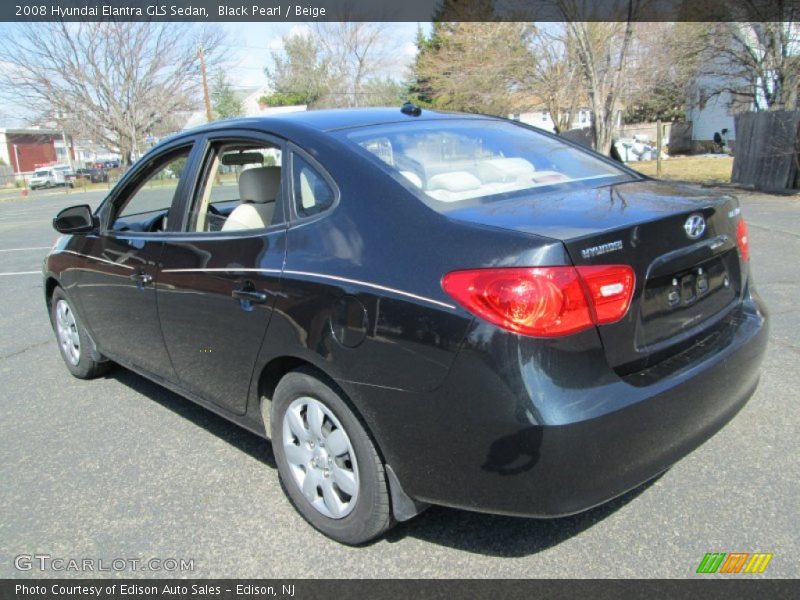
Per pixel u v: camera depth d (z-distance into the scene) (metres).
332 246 2.60
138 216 3.99
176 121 33.62
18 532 2.95
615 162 3.51
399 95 51.84
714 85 19.02
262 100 57.22
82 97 28.39
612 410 2.15
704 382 2.45
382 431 2.42
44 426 4.05
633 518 2.80
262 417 3.08
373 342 2.38
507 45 25.66
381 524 2.58
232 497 3.15
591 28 20.20
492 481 2.21
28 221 19.72
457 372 2.19
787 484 2.99
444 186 2.72
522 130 3.66
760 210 11.45
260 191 3.32
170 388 3.76
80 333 4.59
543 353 2.11
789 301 5.67
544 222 2.31
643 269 2.34
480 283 2.17
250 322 2.88
